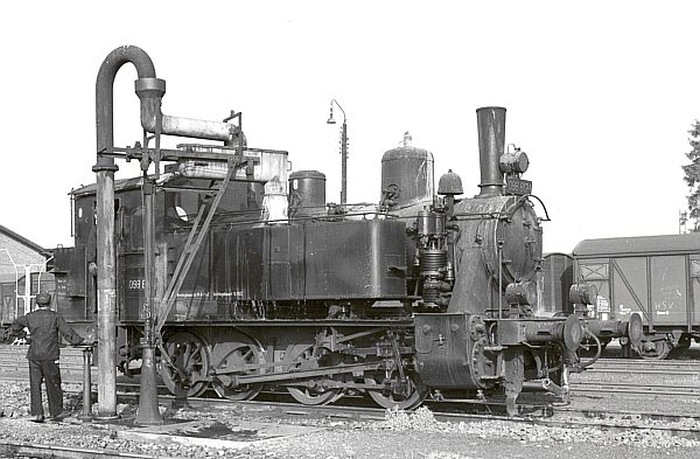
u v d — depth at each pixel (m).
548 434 11.12
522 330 12.73
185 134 13.59
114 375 12.91
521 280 13.98
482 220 13.60
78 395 16.16
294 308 14.85
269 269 14.67
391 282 13.61
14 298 43.72
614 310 27.11
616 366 22.48
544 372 13.69
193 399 14.98
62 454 10.28
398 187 14.62
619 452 9.95
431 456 9.69
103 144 12.74
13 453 10.48
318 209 15.43
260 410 13.94
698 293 25.89
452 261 13.64
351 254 13.73
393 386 13.54
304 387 14.84
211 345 15.58
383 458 9.64
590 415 12.77
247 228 15.33
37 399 12.73
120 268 16.19
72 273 17.28
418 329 13.04
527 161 14.08
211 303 15.37
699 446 10.28
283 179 15.52
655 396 15.77
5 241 57.72
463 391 14.57
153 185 12.71
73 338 13.16
